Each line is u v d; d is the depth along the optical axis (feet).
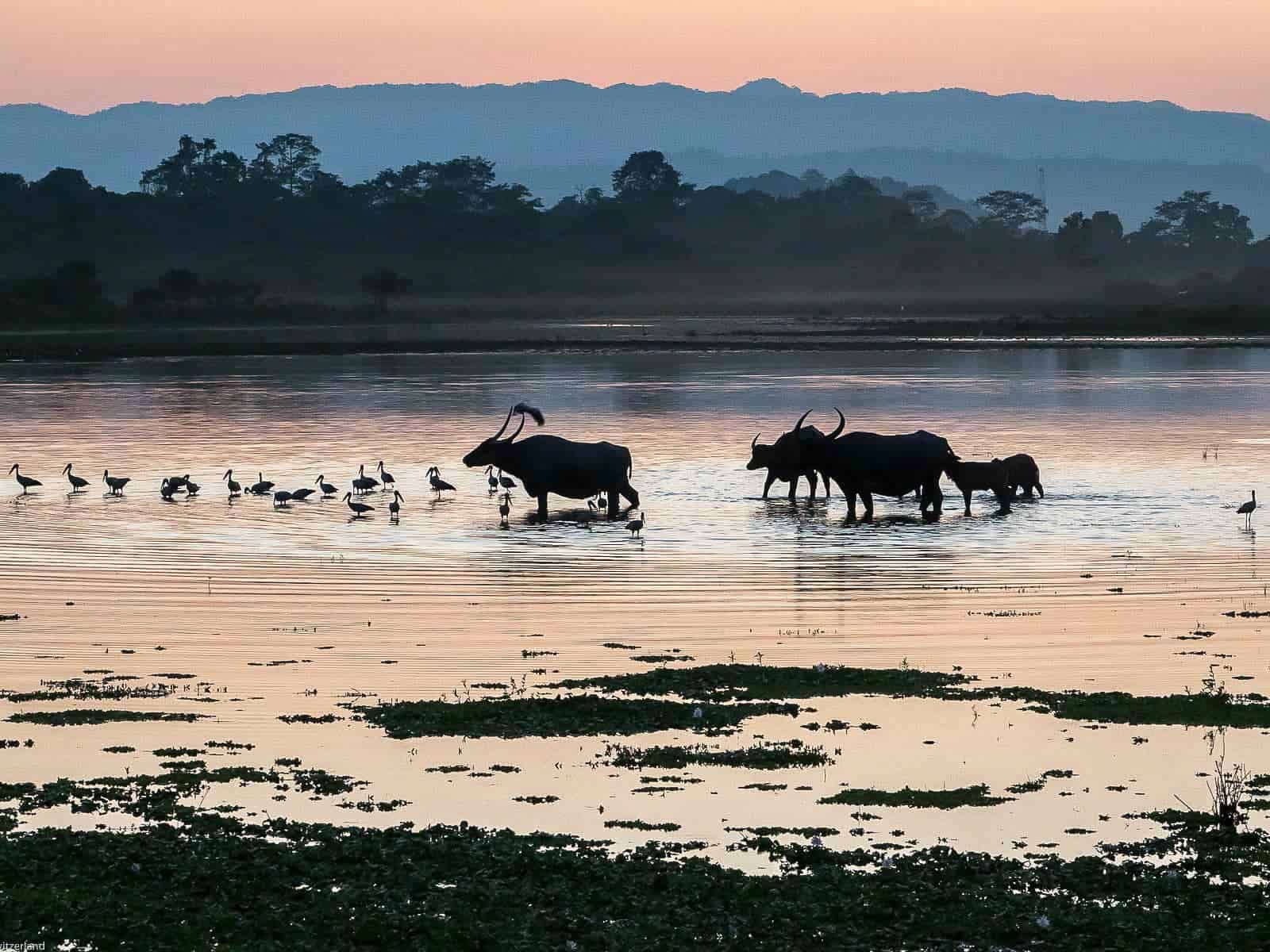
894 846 102.63
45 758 120.47
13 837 102.83
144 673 147.74
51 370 616.39
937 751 122.93
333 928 88.53
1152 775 116.98
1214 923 89.81
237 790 113.50
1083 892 94.63
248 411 437.99
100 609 176.24
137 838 102.53
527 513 252.62
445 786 114.83
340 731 128.57
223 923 89.20
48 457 327.88
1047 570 199.11
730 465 312.71
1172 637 161.89
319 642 160.66
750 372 595.06
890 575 196.65
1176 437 358.23
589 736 127.44
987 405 444.14
